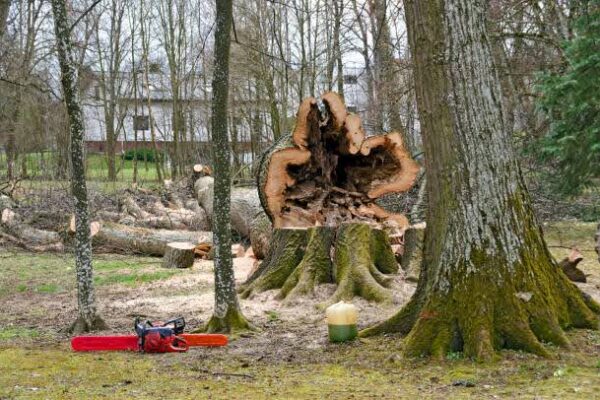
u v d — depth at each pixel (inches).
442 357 185.8
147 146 1508.4
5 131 831.1
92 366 198.8
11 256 534.9
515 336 186.1
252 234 440.1
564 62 601.6
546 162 563.5
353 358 197.8
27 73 866.1
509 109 685.9
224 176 247.0
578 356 180.2
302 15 825.5
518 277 192.7
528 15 681.6
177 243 492.7
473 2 199.5
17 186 733.9
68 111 255.3
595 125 494.9
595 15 474.9
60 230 565.3
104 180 1036.5
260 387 170.1
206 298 331.3
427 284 211.6
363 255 307.9
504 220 195.0
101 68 1162.0
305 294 301.6
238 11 776.9
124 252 550.6
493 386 160.6
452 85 197.9
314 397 158.4
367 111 801.6
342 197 355.3
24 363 203.2
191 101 1128.8
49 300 349.4
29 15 992.2
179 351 217.0
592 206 592.7
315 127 342.6
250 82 918.4
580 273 340.5
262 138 1039.0
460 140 196.9
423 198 555.8
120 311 303.6
